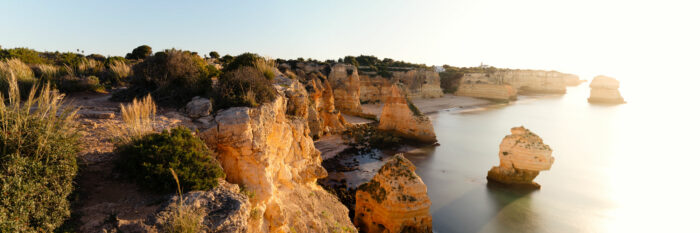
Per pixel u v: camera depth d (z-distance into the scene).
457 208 26.19
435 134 54.41
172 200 7.52
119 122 12.48
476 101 108.44
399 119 51.22
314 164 21.38
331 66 88.06
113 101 16.72
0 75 15.33
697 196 30.06
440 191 29.58
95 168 8.64
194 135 10.55
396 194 18.61
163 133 9.12
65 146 7.58
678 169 38.25
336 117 52.56
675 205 28.02
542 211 26.02
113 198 7.61
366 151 41.47
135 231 6.62
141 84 18.53
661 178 34.84
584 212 26.23
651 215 26.09
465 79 126.12
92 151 9.44
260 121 12.66
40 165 6.66
